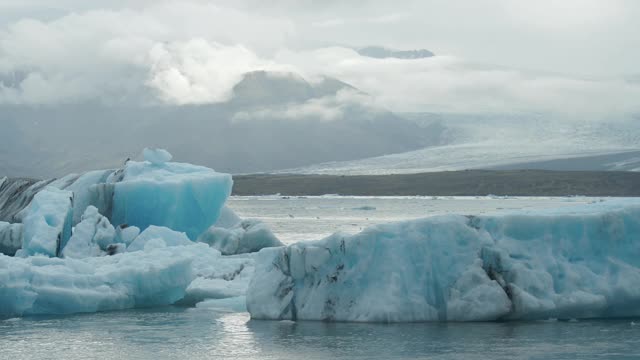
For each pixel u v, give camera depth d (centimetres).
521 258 2188
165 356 1944
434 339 1992
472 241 2192
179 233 3600
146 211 3966
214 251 3297
